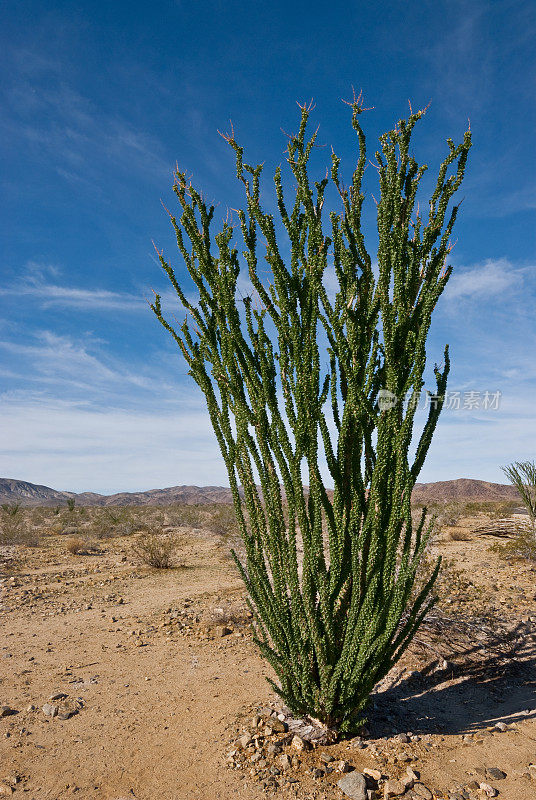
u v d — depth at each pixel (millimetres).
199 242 3443
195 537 16500
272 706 3916
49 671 4996
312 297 3197
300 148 3305
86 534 18000
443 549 11414
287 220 3299
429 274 3324
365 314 3346
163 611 7180
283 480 3244
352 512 3258
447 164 3232
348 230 3350
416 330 3287
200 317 3508
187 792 2932
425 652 5164
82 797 2906
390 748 3371
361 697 3441
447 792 2895
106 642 5914
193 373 3582
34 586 9430
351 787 2879
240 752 3293
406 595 3248
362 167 3316
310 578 3254
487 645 5383
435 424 3377
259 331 3369
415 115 3246
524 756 3287
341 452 3291
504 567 9281
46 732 3672
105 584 9453
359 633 3258
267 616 3445
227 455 3518
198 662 5082
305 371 3168
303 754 3299
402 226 3236
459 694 4359
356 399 3195
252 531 3516
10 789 2982
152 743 3488
